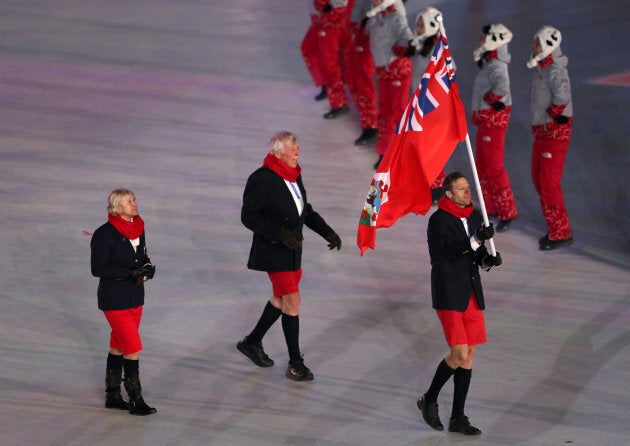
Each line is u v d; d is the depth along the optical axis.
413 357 28.12
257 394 25.98
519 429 24.02
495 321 30.47
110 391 25.03
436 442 23.45
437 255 23.67
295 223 26.56
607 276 34.16
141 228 24.47
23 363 27.41
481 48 37.00
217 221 38.62
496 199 38.53
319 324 30.31
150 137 47.97
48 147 46.44
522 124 48.97
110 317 24.23
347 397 25.81
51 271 33.72
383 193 25.02
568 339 29.12
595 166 43.78
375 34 42.00
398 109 42.34
